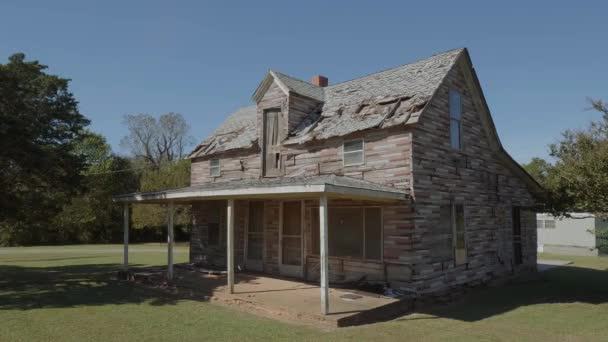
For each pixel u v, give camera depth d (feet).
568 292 44.01
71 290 41.93
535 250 57.77
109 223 131.44
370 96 46.34
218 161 58.34
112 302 35.78
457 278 41.39
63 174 55.21
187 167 117.50
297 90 49.57
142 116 175.11
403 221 36.70
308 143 45.27
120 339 24.49
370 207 39.32
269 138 50.98
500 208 50.55
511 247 52.06
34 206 53.78
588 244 91.35
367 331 26.89
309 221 44.73
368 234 39.29
